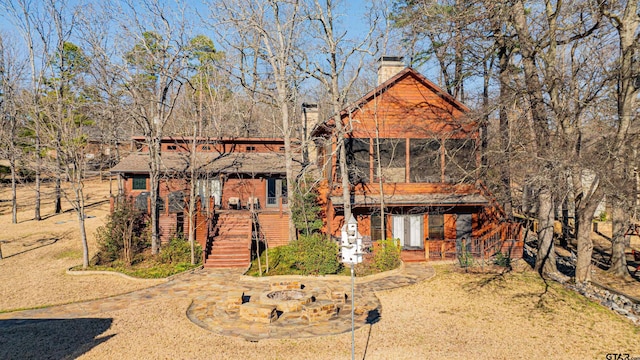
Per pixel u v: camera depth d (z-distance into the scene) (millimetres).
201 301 16812
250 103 41844
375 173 24406
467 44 26375
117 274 20578
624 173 17812
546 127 19000
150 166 23406
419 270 21578
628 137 17172
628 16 17375
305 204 23531
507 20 21984
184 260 22594
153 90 31469
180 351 12359
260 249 25297
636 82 17406
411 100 24625
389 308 16141
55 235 28422
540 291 18125
